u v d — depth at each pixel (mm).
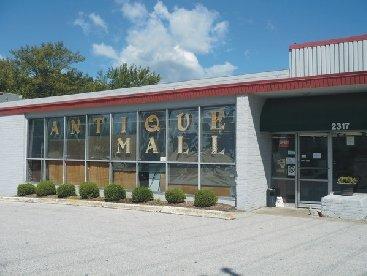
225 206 14000
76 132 18469
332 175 13914
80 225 11562
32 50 59062
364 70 12953
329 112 13359
